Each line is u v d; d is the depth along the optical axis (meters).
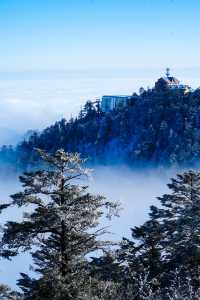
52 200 20.09
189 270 29.56
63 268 19.00
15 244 18.38
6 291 19.19
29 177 18.42
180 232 31.34
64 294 17.94
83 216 18.30
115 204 18.67
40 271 18.95
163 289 25.70
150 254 30.64
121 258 28.25
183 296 17.50
